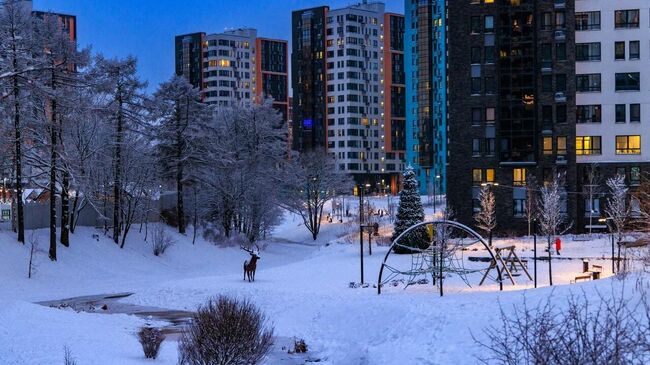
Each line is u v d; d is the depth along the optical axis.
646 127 79.00
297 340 28.70
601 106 79.88
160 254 70.44
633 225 69.81
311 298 37.62
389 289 40.53
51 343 23.62
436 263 44.31
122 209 72.31
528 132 79.25
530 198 70.81
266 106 94.94
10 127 54.88
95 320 31.45
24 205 63.62
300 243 101.88
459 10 81.19
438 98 182.88
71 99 56.34
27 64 51.97
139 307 39.31
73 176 58.78
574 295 25.47
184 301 39.81
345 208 146.12
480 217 70.94
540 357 11.91
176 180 83.38
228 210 87.75
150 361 21.86
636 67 79.44
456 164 80.75
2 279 49.44
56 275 54.06
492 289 38.72
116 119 69.00
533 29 79.31
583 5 80.38
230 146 90.94
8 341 23.55
